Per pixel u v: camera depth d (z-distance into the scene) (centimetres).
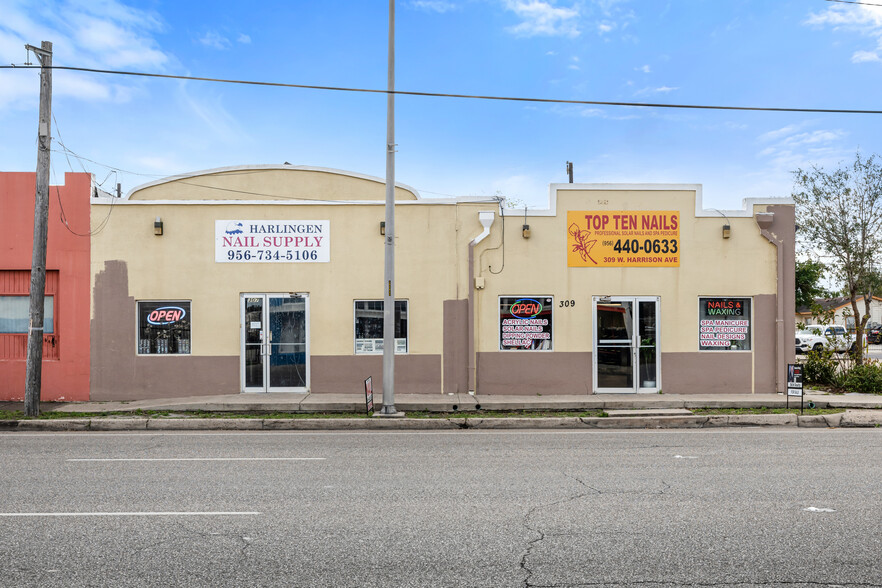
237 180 1703
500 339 1505
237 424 1220
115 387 1467
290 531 586
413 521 616
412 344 1498
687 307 1507
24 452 972
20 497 700
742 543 555
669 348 1505
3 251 1456
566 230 1512
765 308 1507
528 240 1511
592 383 1505
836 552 535
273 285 1495
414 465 873
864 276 2277
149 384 1473
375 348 1508
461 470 841
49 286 1470
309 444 1043
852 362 1686
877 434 1138
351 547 545
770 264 1510
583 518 626
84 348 1462
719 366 1505
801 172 2311
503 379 1500
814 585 471
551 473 823
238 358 1488
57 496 705
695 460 905
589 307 1509
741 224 1512
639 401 1365
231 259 1491
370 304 1510
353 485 757
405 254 1504
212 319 1487
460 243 1506
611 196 1512
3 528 594
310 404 1335
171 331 1485
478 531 588
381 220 1507
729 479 788
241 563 509
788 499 694
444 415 1301
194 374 1482
